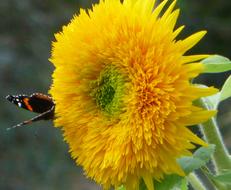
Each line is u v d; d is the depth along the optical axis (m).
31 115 2.04
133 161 0.66
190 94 0.65
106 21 0.67
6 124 2.03
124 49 0.66
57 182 2.02
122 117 0.68
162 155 0.65
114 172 0.67
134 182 0.67
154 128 0.65
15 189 1.98
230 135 1.90
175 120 0.65
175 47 0.65
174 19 0.65
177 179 0.66
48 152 2.04
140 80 0.66
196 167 0.66
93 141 0.68
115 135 0.67
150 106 0.65
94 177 0.68
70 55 0.69
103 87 0.69
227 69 0.67
